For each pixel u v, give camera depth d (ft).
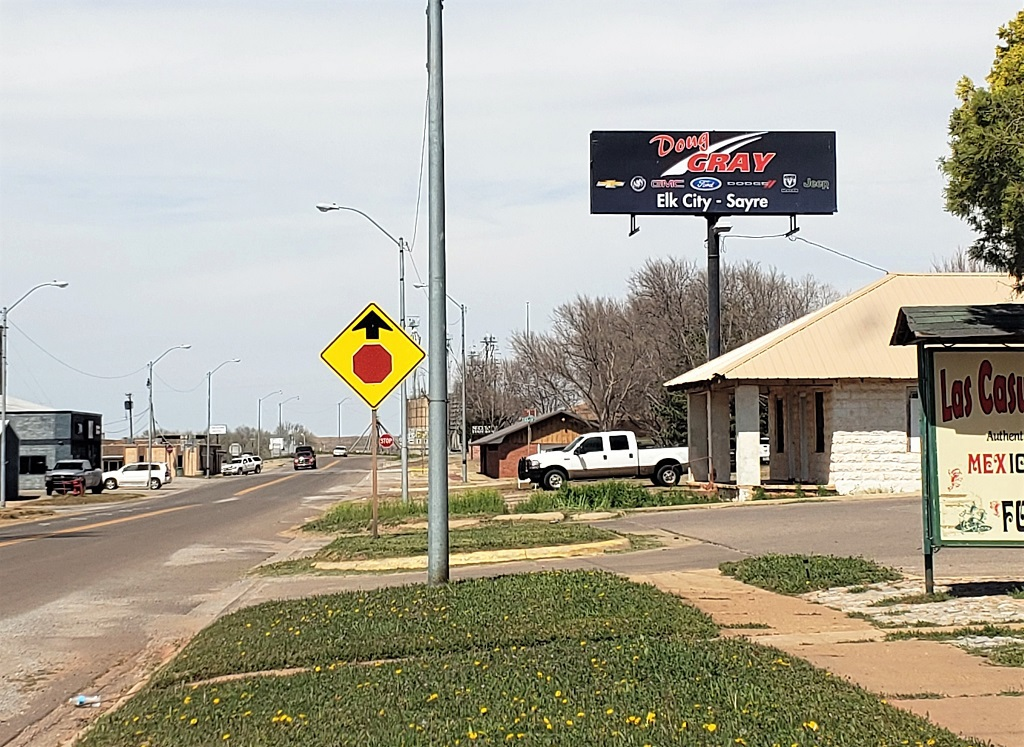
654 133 134.82
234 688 29.35
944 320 39.04
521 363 275.39
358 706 26.08
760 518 79.61
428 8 44.70
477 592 41.78
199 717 26.35
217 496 188.75
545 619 36.29
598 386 212.23
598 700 25.11
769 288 207.72
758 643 32.19
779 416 124.88
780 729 22.09
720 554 58.29
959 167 35.68
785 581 44.29
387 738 23.07
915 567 48.85
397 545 66.54
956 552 55.01
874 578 44.45
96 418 272.92
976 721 23.56
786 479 118.21
